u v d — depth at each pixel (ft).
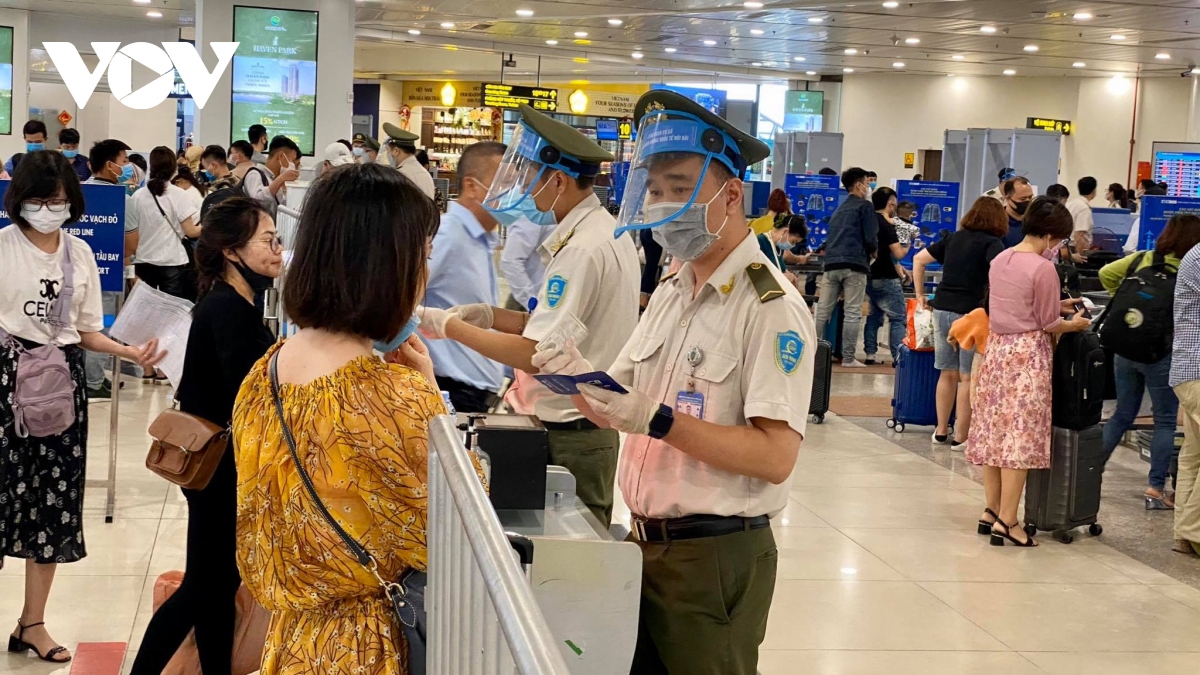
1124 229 40.68
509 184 10.07
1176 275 18.88
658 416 6.50
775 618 14.97
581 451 10.36
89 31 73.56
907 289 41.04
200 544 9.59
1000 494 18.95
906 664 13.61
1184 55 68.74
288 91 55.72
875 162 96.27
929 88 93.35
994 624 15.02
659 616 7.30
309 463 5.49
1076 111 86.63
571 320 9.11
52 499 12.44
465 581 4.08
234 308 9.87
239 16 54.75
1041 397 18.11
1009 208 27.94
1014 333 18.17
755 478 7.14
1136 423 26.96
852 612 15.29
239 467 5.83
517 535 5.57
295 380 5.65
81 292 12.59
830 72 95.40
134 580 15.07
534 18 67.97
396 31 82.53
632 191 7.18
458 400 12.36
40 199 12.12
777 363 6.82
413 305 5.72
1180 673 13.64
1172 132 82.33
